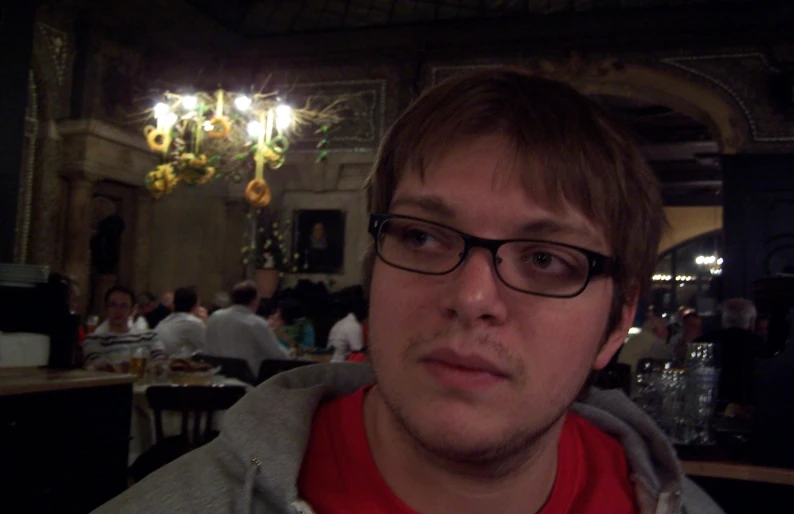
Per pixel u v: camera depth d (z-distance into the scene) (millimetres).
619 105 9875
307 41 8961
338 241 8953
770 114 7695
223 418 894
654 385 2340
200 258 9656
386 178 865
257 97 6094
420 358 726
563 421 922
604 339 863
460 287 717
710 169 12586
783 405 2137
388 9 8688
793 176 7578
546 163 765
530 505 864
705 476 2164
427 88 881
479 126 773
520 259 762
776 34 7652
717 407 3137
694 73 7930
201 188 9750
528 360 729
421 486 814
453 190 765
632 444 1024
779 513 2117
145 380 4016
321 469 869
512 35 8352
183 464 864
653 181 921
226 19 8992
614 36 8109
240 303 5418
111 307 4570
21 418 2725
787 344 2164
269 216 9180
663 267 14867
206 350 5457
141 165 9250
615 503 947
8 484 2660
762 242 7582
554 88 833
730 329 3643
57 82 8305
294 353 6254
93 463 3139
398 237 794
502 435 717
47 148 8273
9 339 3154
